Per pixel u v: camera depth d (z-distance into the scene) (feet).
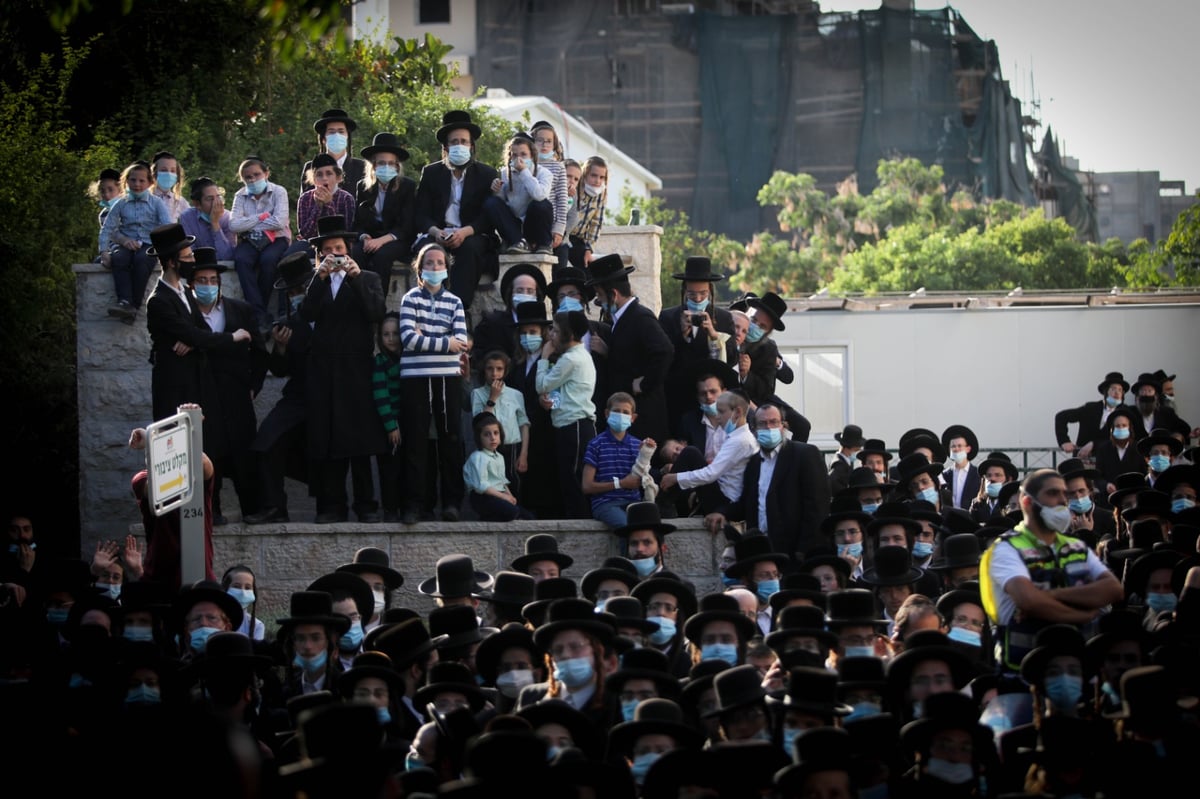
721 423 110.01
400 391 113.80
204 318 113.50
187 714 33.12
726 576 96.68
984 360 213.87
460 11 508.12
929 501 117.39
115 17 178.19
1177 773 59.52
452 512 113.70
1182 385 213.05
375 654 74.95
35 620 80.38
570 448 114.01
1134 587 83.82
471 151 125.08
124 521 128.98
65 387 146.41
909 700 67.05
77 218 151.64
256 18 187.21
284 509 115.85
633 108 497.46
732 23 497.46
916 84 498.69
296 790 46.96
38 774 48.21
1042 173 648.79
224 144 185.68
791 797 54.90
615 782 53.52
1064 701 66.33
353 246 123.65
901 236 441.68
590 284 119.55
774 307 127.85
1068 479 109.70
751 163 495.00
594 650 71.10
